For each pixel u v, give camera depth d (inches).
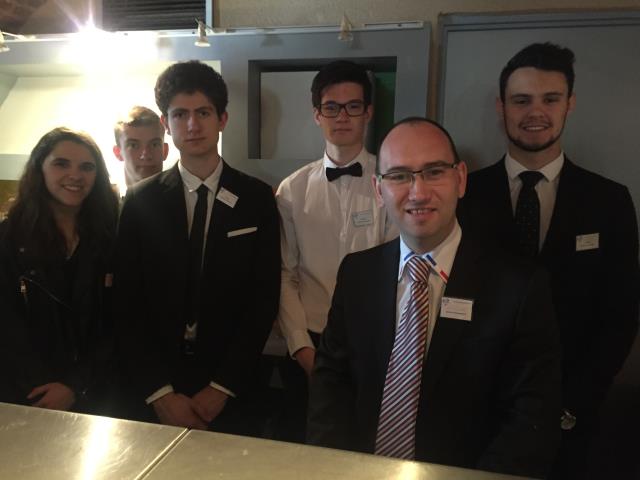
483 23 73.2
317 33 76.9
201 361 62.2
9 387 63.5
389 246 47.3
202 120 62.1
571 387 57.8
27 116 96.0
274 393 77.9
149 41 83.7
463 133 76.0
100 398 68.6
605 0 71.0
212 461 26.4
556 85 59.0
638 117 69.4
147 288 62.6
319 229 69.1
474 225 60.8
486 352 39.4
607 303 58.4
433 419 40.3
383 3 78.6
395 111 76.2
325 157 70.7
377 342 43.8
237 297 63.7
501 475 25.7
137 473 25.3
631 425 73.0
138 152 80.3
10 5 100.7
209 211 64.2
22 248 64.2
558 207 58.6
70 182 64.6
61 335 65.6
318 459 26.7
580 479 59.6
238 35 79.8
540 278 40.2
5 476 25.0
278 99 82.7
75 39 85.9
